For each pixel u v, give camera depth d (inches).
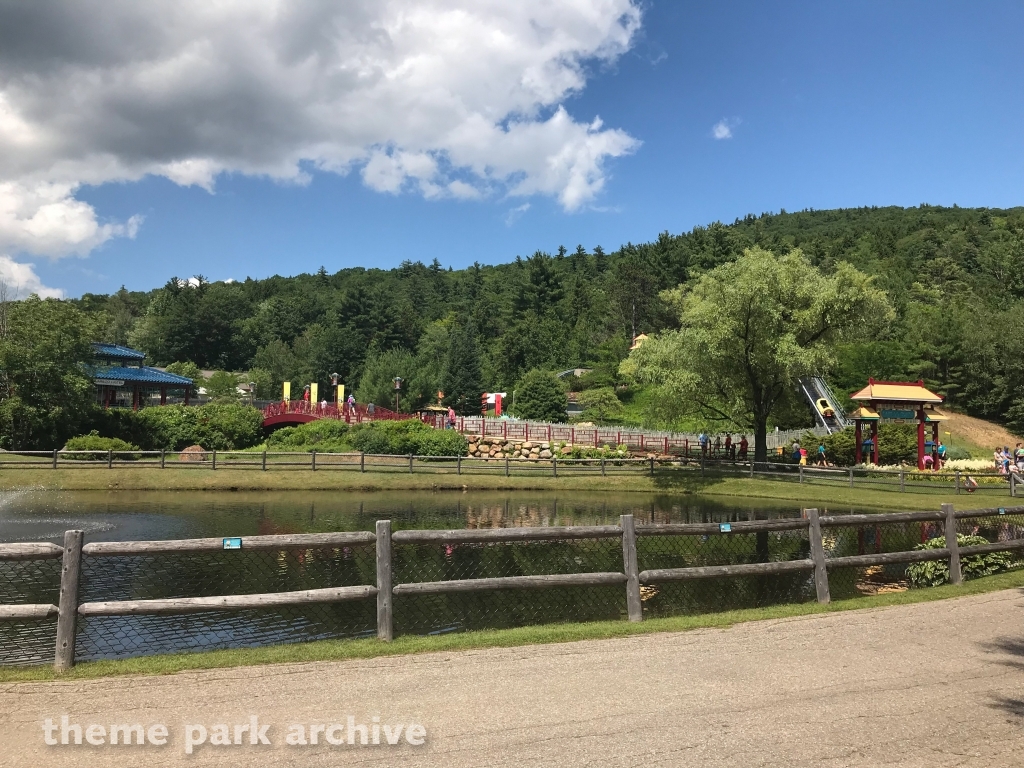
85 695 235.3
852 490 1166.3
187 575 535.8
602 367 3523.6
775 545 697.0
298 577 534.0
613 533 339.0
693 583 519.8
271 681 248.5
